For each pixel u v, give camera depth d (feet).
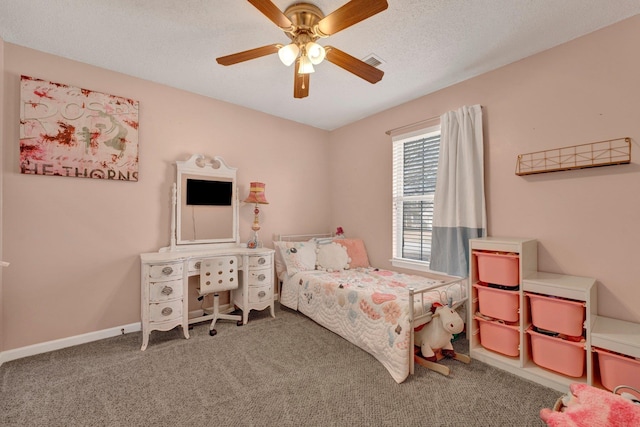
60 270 7.38
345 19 4.75
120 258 8.26
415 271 9.86
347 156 12.73
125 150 8.26
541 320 5.97
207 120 9.93
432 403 5.26
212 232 9.93
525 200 7.29
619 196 5.97
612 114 6.03
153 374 6.17
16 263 6.84
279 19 4.99
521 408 5.14
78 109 7.58
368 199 11.74
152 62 7.75
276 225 11.82
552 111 6.84
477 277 7.14
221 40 6.79
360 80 8.64
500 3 5.51
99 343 7.61
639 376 4.78
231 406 5.16
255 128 11.16
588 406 3.75
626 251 5.87
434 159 9.62
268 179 11.57
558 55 6.77
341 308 8.01
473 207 7.84
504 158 7.67
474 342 7.00
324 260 10.71
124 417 4.87
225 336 8.13
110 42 6.85
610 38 6.06
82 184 7.70
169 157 9.16
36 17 5.94
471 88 8.39
